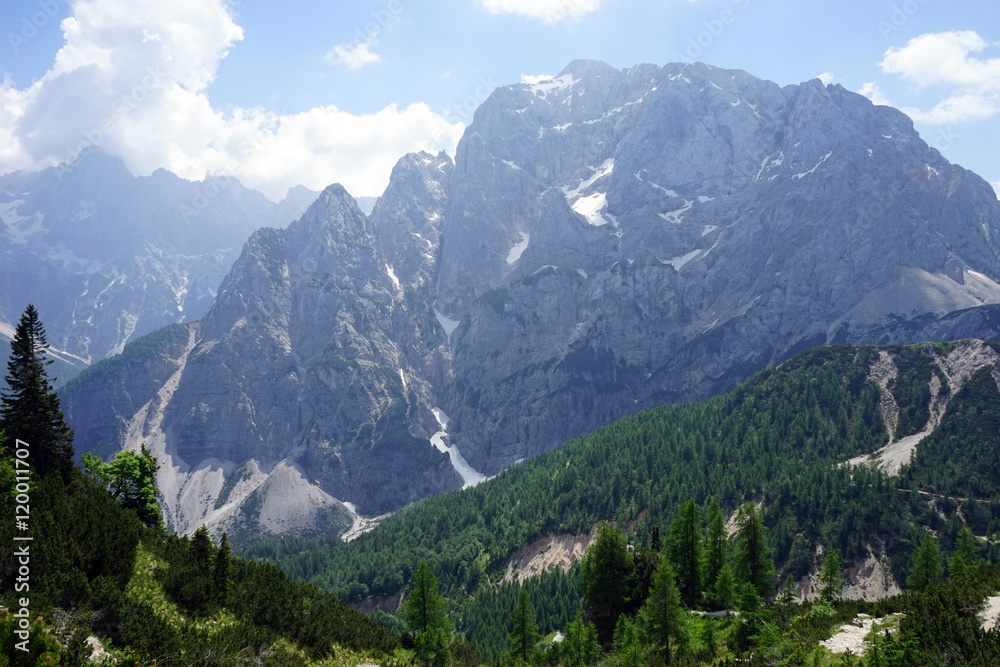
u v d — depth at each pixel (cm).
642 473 19100
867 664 3831
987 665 3350
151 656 4197
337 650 5750
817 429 19838
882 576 13450
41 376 6328
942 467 16062
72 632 3991
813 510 15250
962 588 4378
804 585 13675
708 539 8681
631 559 8194
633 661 5900
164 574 5284
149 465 7762
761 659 4838
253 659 4762
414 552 19450
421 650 6450
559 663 7169
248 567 6228
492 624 14275
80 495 5809
